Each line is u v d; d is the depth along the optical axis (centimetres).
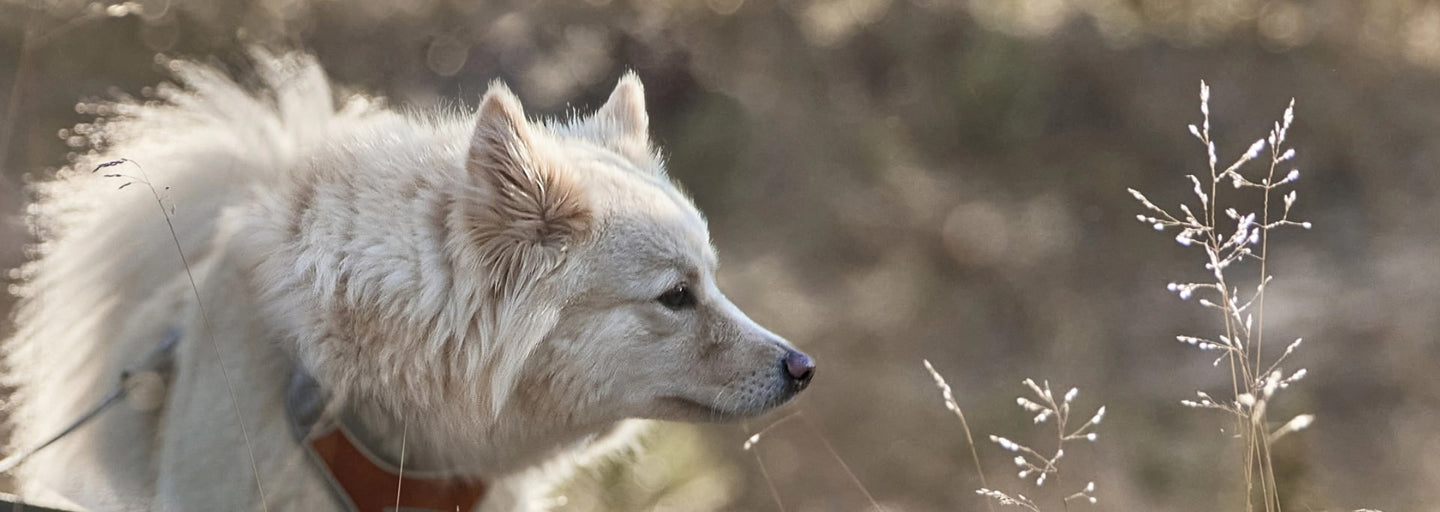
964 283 1638
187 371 496
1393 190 1722
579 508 803
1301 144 1789
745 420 576
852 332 1490
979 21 1955
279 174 532
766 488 1170
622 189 559
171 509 496
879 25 1947
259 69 716
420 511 536
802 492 1203
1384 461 1255
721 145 1753
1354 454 1270
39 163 889
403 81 1669
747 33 1892
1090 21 1958
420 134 549
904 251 1669
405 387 513
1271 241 1677
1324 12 1970
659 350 555
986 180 1803
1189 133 1806
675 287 557
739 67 1847
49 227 615
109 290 550
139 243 542
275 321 498
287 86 580
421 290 505
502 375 523
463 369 522
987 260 1648
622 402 557
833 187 1728
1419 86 1870
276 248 501
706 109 1784
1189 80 1875
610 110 639
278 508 496
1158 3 1988
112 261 549
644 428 639
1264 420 616
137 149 576
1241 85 1858
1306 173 1759
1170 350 1502
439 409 525
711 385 564
